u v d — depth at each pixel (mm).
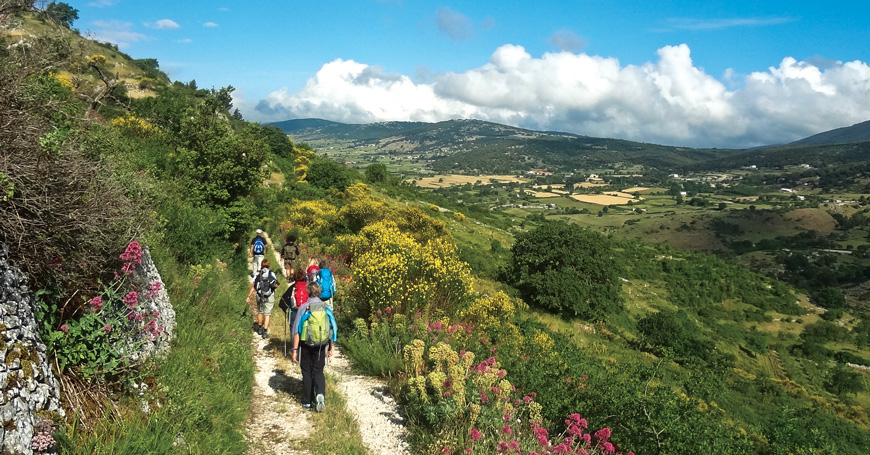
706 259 86562
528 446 5211
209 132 15383
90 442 3287
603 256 34031
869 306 97625
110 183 4719
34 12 4492
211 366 5719
